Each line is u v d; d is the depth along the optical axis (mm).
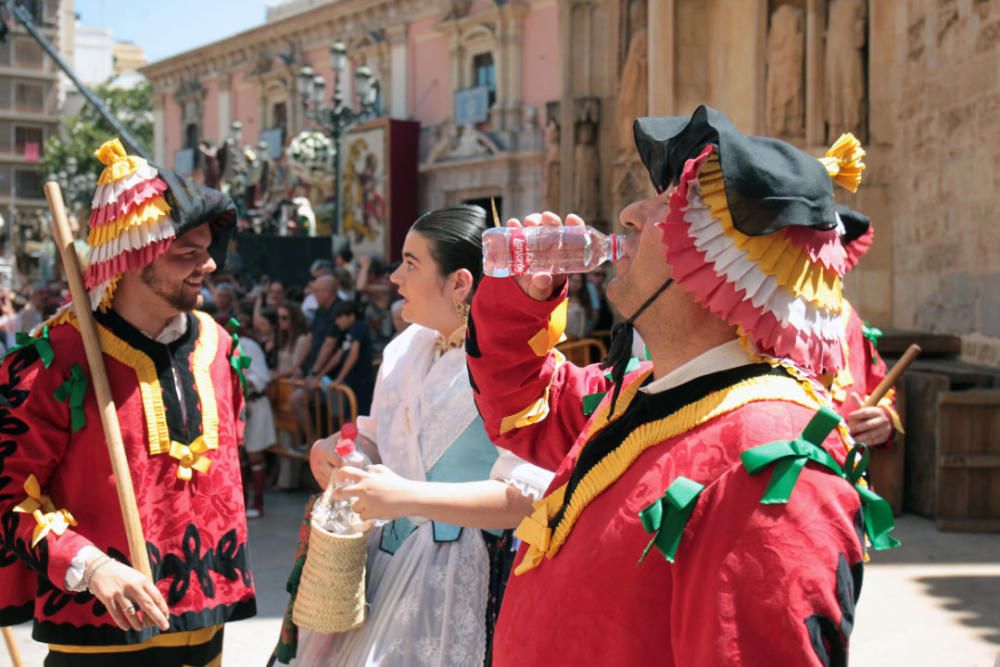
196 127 40156
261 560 5820
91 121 53625
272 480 8242
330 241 17312
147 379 2568
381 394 2598
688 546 1336
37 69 61688
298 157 26625
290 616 2381
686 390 1466
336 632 2355
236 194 26234
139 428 2533
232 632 4621
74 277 2498
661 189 1639
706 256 1386
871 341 3723
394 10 30078
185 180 2627
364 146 29094
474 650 2287
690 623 1306
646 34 13742
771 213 1329
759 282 1365
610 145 16266
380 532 2518
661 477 1407
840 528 1289
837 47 9062
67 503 2484
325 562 2303
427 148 28922
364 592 2375
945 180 7684
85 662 2467
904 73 8523
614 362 1648
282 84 34750
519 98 26531
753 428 1359
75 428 2475
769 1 9664
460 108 27656
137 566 2355
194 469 2596
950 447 6121
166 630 2385
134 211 2504
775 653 1236
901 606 4664
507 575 2340
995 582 5027
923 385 6434
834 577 1262
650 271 1512
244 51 36844
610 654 1407
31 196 61906
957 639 4238
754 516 1288
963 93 7332
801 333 1384
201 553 2590
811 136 9312
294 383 7824
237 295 14766
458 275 2479
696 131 1469
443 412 2436
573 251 1714
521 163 26281
